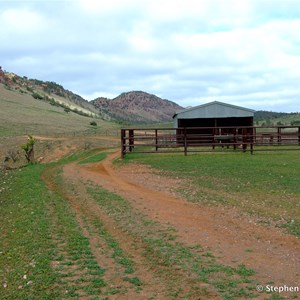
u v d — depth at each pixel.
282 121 102.44
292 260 8.01
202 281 7.09
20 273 7.93
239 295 6.48
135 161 24.22
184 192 14.98
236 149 27.12
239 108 38.66
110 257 8.63
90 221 11.69
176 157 24.88
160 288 6.93
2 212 13.70
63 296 6.78
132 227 10.79
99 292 6.88
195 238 9.62
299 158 22.48
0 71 186.25
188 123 40.19
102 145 48.66
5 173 24.17
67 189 16.94
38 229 10.89
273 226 10.32
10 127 78.56
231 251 8.63
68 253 8.95
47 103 155.38
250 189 14.72
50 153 43.81
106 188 16.70
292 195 13.48
